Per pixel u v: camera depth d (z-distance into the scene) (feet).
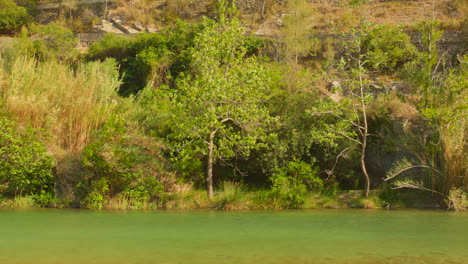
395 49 61.11
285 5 104.63
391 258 15.21
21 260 14.73
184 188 39.68
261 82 39.65
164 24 111.96
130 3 123.24
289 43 77.30
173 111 39.88
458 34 74.13
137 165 38.11
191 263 14.23
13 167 37.63
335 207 36.78
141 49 80.02
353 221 26.84
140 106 55.06
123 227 23.88
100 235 20.68
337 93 52.60
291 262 14.52
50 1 131.85
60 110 42.78
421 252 16.20
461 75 38.37
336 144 38.93
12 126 38.88
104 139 38.42
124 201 36.32
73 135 41.81
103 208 36.04
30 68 47.70
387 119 43.57
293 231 22.47
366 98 39.83
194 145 39.78
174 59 73.20
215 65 39.65
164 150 41.01
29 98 41.63
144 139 39.11
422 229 22.95
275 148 41.22
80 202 36.91
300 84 48.01
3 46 86.58
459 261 14.74
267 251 16.37
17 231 22.15
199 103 37.86
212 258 15.11
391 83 57.62
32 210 34.17
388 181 42.09
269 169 41.57
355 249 16.87
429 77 41.11
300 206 36.83
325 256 15.43
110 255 15.58
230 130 42.70
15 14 119.75
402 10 92.12
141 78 75.31
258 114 38.86
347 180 43.52
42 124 41.78
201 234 21.16
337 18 91.81
